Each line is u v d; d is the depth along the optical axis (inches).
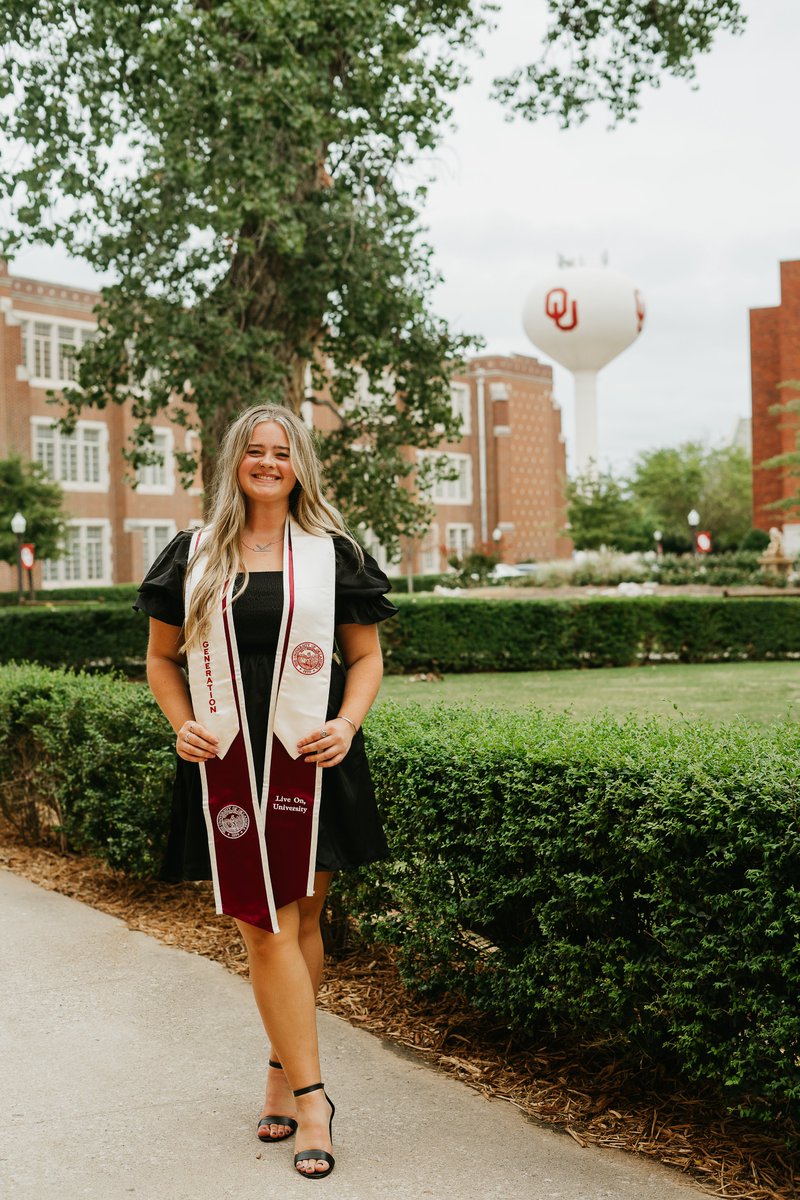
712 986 102.3
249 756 102.3
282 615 103.6
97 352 491.5
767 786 97.7
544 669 615.2
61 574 1590.8
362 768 109.3
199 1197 98.0
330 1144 104.0
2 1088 121.4
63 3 395.9
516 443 2295.8
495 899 122.7
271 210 386.9
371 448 511.2
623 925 112.3
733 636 660.7
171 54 373.4
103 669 592.1
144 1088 121.1
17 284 1534.2
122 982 155.2
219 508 106.9
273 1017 105.2
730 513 2333.9
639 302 1841.8
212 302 454.3
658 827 103.3
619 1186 99.0
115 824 194.7
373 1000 145.5
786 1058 96.3
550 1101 115.8
